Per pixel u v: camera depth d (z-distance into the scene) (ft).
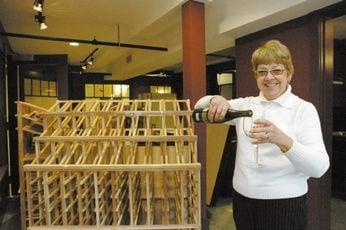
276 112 3.62
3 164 13.00
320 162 3.15
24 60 14.11
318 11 8.08
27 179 4.33
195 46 9.63
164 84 31.30
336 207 11.68
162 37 15.40
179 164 4.16
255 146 3.66
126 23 13.93
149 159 4.80
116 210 4.48
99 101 5.85
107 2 10.88
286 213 3.53
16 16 12.59
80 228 4.22
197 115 4.05
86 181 4.58
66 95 14.32
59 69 14.28
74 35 16.12
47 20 13.21
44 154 4.66
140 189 5.18
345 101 14.03
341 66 13.92
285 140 3.03
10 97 14.02
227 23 10.24
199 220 4.30
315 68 8.30
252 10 9.16
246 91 11.06
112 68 27.58
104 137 4.43
